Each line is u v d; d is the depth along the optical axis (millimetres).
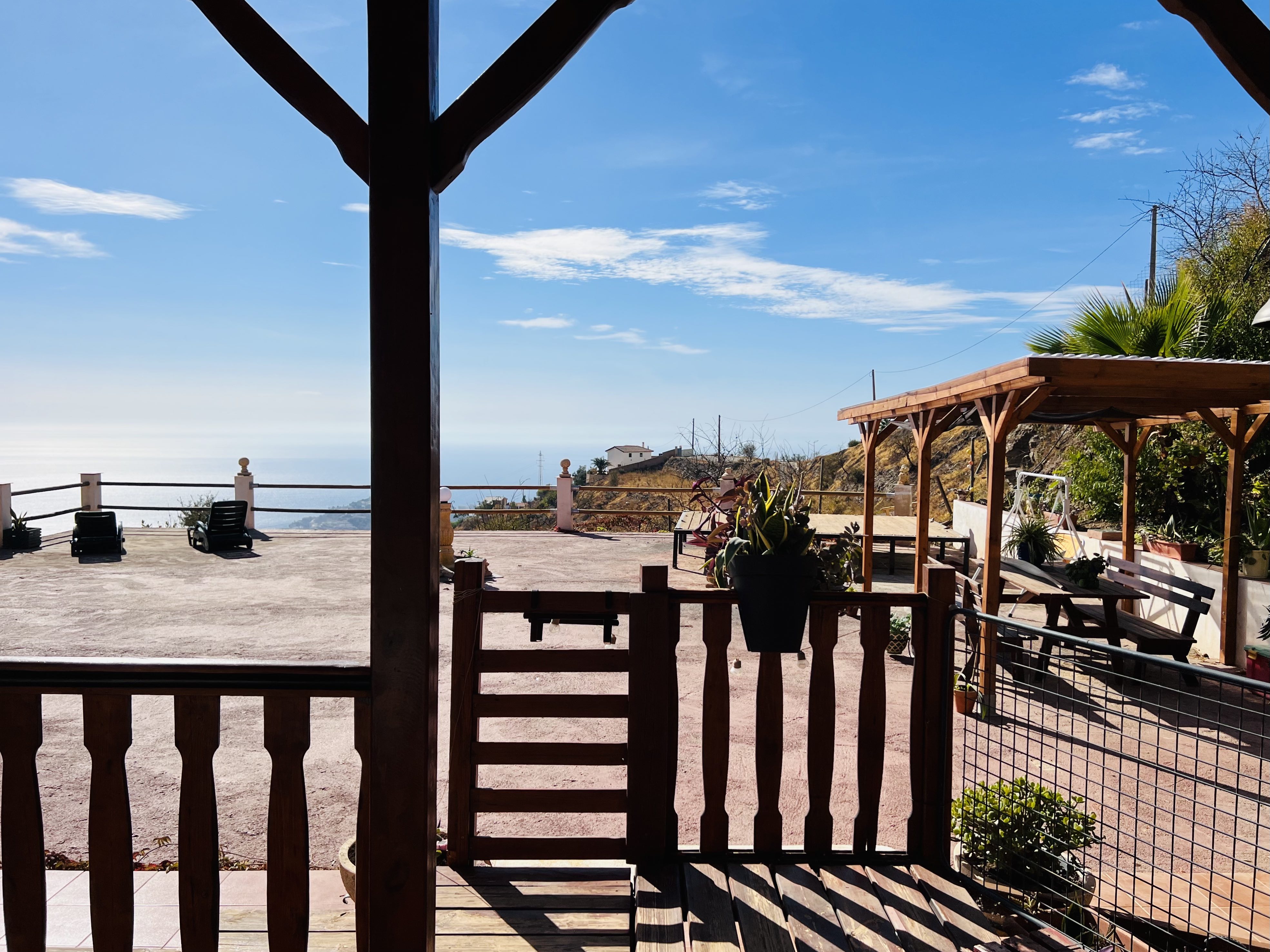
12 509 12734
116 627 7852
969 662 5590
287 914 2164
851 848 3350
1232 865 3041
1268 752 4855
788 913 2590
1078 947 2518
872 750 2965
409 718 2004
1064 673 6496
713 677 2957
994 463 6223
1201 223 14328
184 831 2150
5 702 2117
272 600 9148
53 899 2982
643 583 2936
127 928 2148
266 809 4059
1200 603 6328
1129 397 6770
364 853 2125
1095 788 4293
